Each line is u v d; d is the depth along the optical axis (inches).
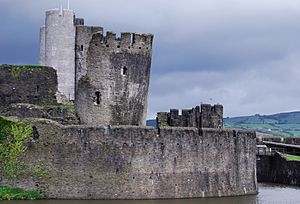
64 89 3764.8
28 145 2768.2
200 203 2714.1
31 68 3289.9
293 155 4409.5
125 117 3073.3
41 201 2640.3
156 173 2851.9
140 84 3117.6
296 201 2869.1
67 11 3784.5
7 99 3243.1
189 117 3353.8
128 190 2802.7
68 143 2783.0
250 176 3216.0
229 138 3107.8
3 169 2755.9
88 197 2768.2
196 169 2957.7
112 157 2800.2
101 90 3046.3
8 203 2559.1
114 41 3053.6
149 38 3137.3
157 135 2869.1
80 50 3075.8
